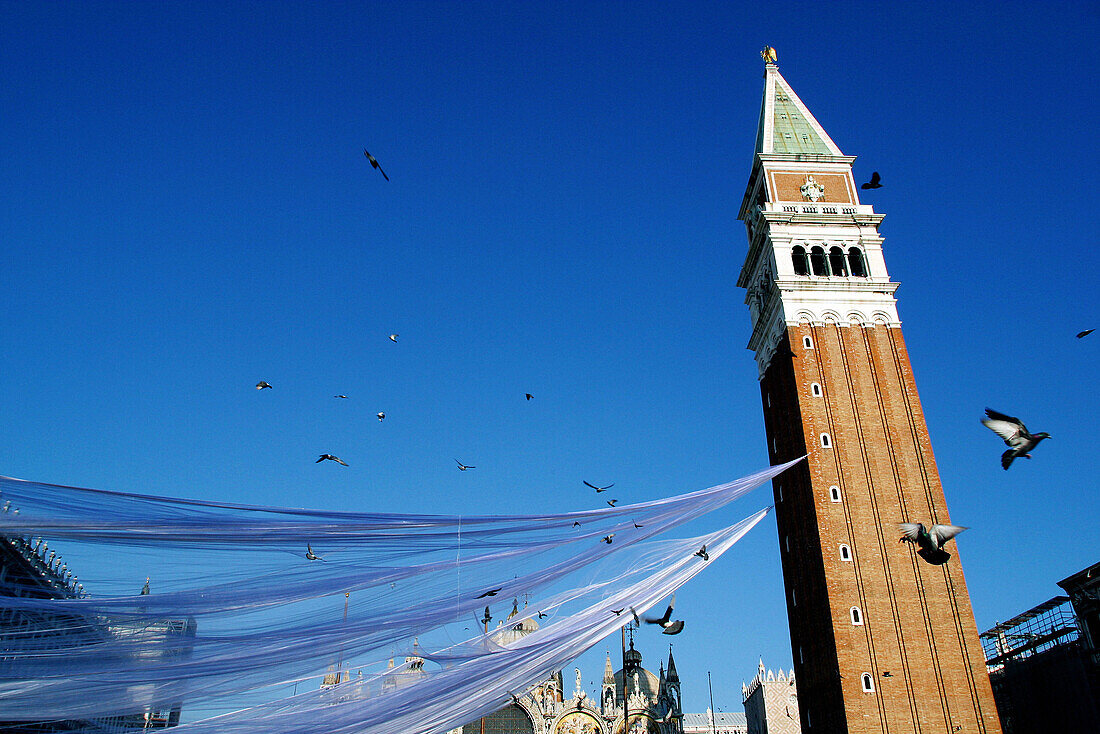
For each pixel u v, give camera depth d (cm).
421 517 3419
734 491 4862
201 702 3306
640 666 15738
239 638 3222
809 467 7506
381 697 3781
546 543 3775
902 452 7575
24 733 3186
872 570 7050
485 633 3950
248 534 3062
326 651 3391
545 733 13038
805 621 7475
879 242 8644
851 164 9162
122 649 3016
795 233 8656
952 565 7038
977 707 6531
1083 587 7894
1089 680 7612
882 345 8100
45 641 2936
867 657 6719
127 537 2859
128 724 3706
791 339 8100
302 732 3591
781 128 9538
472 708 4059
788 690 13288
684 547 4484
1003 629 9444
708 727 17312
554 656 4153
